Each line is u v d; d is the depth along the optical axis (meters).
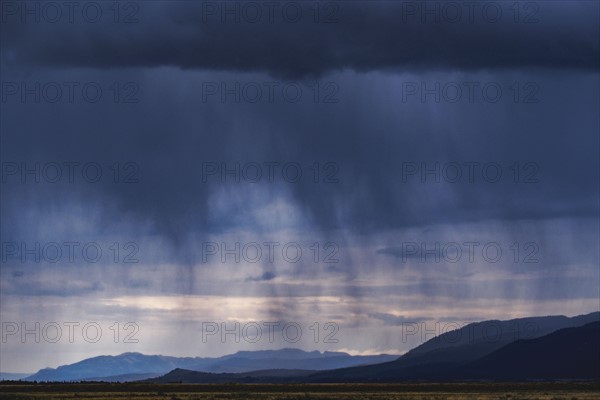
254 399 177.25
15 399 172.38
